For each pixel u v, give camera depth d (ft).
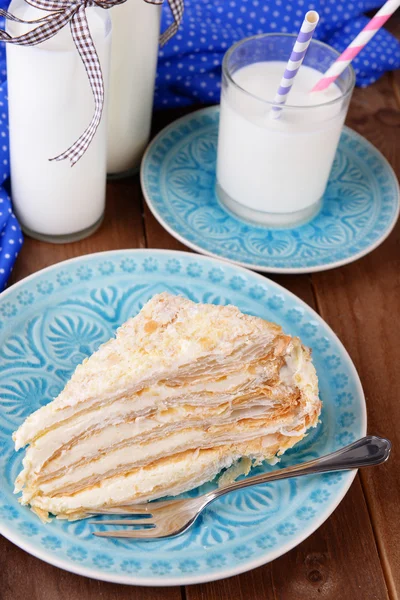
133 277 2.37
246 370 2.06
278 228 2.55
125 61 2.44
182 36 2.77
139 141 2.64
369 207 2.63
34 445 2.00
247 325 2.05
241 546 1.94
